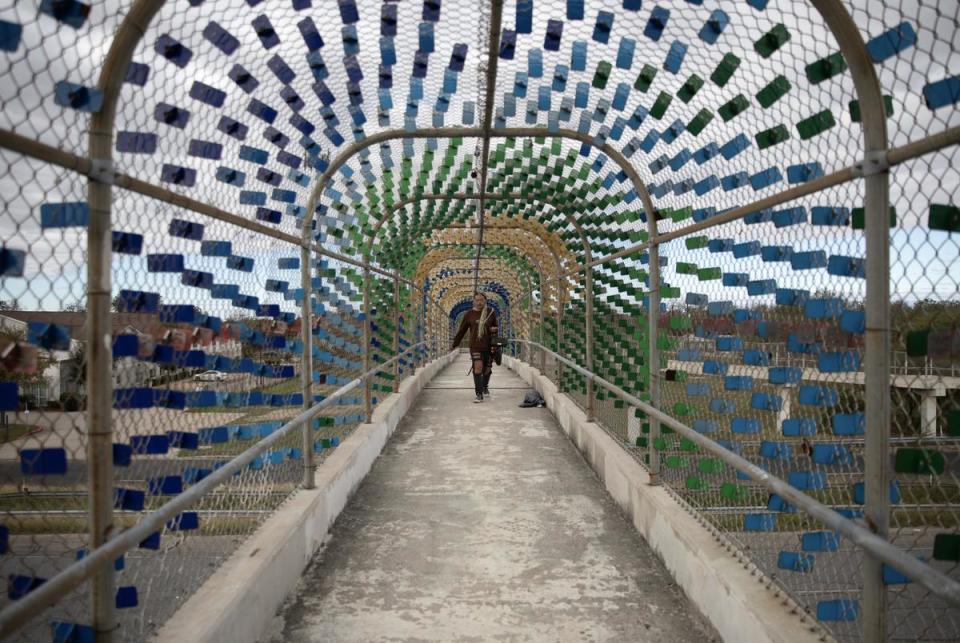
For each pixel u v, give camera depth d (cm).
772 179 231
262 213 303
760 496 276
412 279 1066
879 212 165
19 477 164
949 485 160
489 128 366
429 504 453
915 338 155
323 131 339
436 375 1531
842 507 211
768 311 237
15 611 122
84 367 174
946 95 143
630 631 270
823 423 204
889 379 165
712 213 289
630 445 464
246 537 296
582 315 686
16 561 168
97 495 174
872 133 166
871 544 150
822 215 193
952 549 158
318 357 439
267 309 317
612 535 386
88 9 151
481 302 1007
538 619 281
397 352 841
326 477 404
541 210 614
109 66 170
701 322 307
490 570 335
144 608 213
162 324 207
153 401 204
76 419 172
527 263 1123
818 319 203
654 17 228
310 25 240
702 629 271
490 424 777
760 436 248
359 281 608
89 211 169
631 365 455
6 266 139
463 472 544
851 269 184
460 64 278
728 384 273
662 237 359
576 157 419
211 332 245
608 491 476
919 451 161
